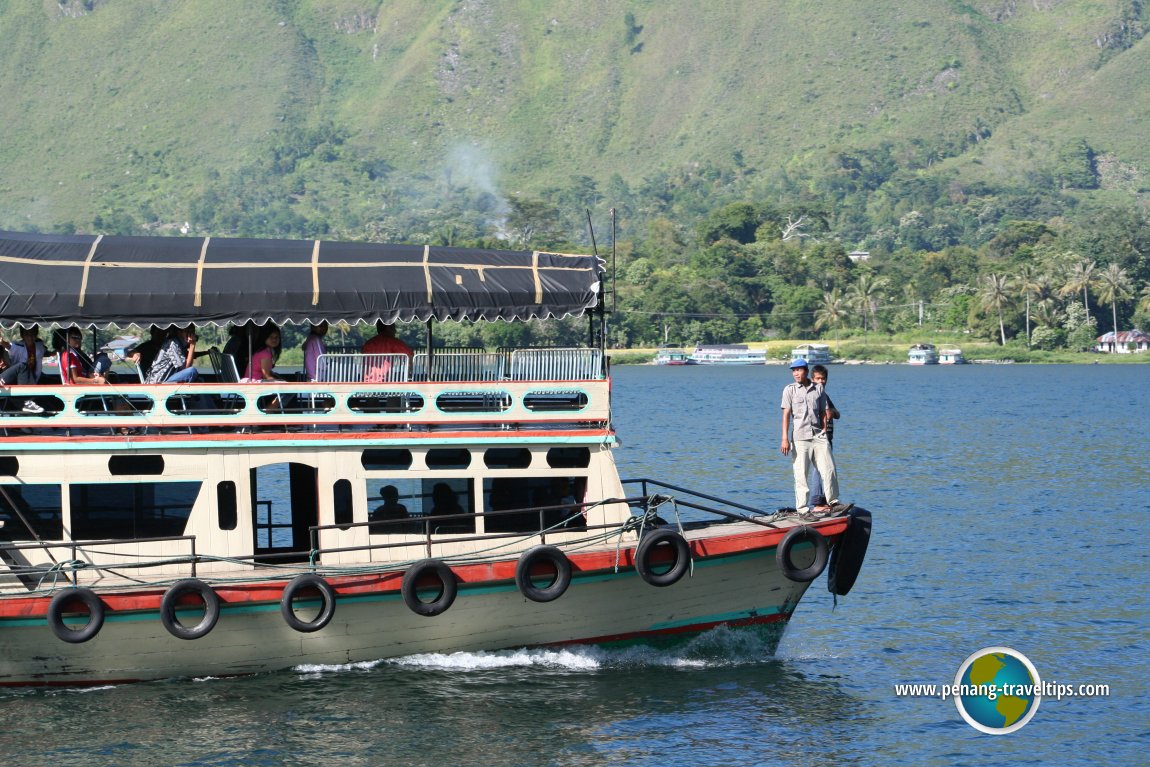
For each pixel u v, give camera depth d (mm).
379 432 30500
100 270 29984
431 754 27641
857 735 29578
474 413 30734
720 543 31281
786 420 33406
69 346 31031
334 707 29531
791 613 32625
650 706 30297
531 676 31453
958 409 153750
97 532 29922
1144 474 78875
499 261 31406
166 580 29703
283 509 34469
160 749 27625
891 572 46281
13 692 30062
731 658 32875
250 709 29391
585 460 31344
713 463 83312
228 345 32531
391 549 30609
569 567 30469
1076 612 40469
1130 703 32062
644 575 30609
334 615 30266
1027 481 75125
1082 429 119188
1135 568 47125
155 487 30031
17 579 29391
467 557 30438
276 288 30156
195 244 31031
